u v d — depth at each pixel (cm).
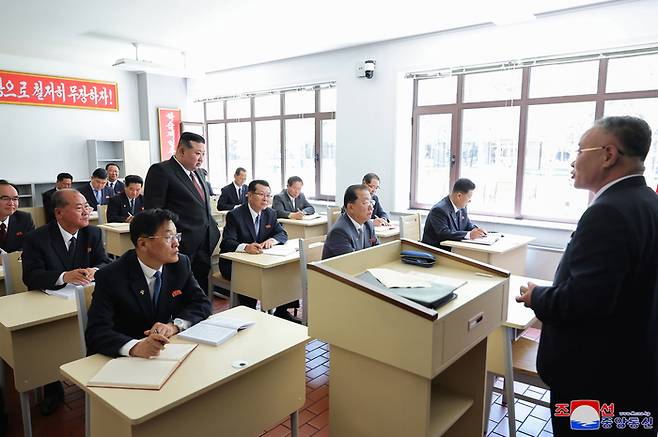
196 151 283
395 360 117
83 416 218
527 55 418
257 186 325
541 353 133
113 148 709
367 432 134
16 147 612
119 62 527
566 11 393
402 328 114
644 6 357
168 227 161
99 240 242
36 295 208
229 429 139
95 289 157
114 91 701
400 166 520
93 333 148
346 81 551
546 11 398
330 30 467
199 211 288
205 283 305
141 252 162
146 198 279
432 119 509
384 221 439
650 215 112
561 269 125
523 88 438
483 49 444
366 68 517
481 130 473
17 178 616
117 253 425
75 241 231
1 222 291
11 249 296
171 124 747
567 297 115
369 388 132
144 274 165
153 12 414
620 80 388
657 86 372
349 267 147
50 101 635
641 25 360
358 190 242
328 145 610
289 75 616
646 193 115
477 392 153
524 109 440
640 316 113
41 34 489
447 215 362
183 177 284
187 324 162
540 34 409
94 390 119
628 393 116
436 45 473
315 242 276
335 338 131
